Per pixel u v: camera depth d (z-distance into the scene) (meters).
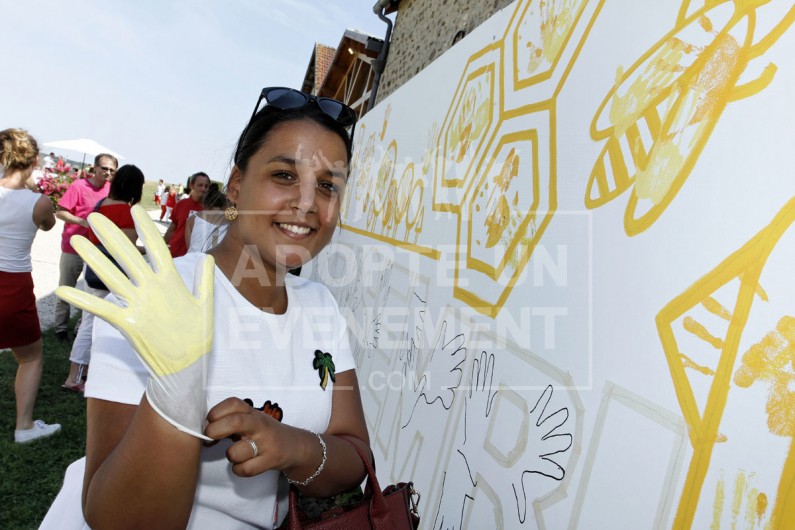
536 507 1.49
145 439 0.74
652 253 1.26
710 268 1.09
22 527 2.40
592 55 1.71
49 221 3.02
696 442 1.04
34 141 3.00
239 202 1.10
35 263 7.96
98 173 4.79
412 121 3.90
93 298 0.71
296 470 0.96
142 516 0.76
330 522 1.06
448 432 2.15
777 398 0.91
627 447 1.21
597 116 1.60
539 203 1.83
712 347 1.05
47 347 4.83
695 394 1.06
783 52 1.04
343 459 1.05
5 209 2.80
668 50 1.37
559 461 1.43
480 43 2.81
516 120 2.16
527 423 1.62
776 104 1.03
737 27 1.17
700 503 1.00
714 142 1.15
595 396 1.36
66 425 3.42
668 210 1.24
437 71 3.55
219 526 1.04
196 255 1.07
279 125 1.04
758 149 1.04
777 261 0.95
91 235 4.57
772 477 0.88
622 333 1.30
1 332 2.93
